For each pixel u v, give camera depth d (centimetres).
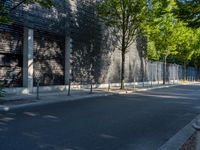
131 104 1827
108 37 3278
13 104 1555
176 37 4178
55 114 1340
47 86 2392
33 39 2284
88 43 2923
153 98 2253
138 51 4116
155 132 1038
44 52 2417
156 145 864
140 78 4203
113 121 1214
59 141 861
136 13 2764
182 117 1387
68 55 2658
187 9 1248
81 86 2833
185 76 6412
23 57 2184
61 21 2512
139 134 998
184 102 2027
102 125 1120
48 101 1761
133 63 3966
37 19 2252
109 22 2878
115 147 823
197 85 4528
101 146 827
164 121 1263
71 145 823
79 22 2762
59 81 2616
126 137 947
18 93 2081
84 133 975
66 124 1114
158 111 1557
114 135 966
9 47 2070
